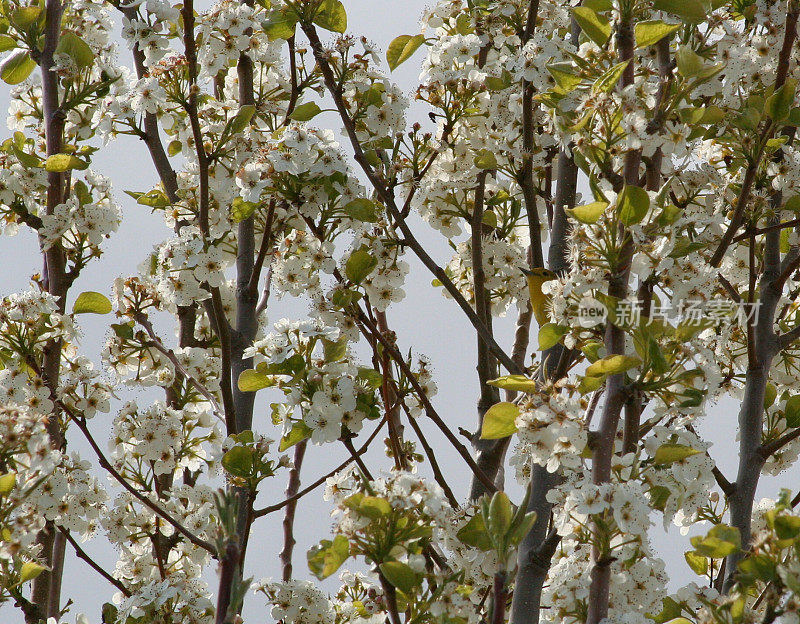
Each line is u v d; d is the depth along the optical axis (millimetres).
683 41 8023
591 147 7000
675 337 6496
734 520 8234
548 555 7660
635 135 6672
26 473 7340
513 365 8492
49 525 9773
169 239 9508
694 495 7094
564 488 6633
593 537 6445
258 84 12086
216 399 11211
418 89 9742
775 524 6363
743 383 9375
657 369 6199
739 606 6469
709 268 6930
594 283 6688
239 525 9133
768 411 9367
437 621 6512
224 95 12086
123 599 10172
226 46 10477
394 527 6301
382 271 9656
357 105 10062
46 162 10367
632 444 6828
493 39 10555
